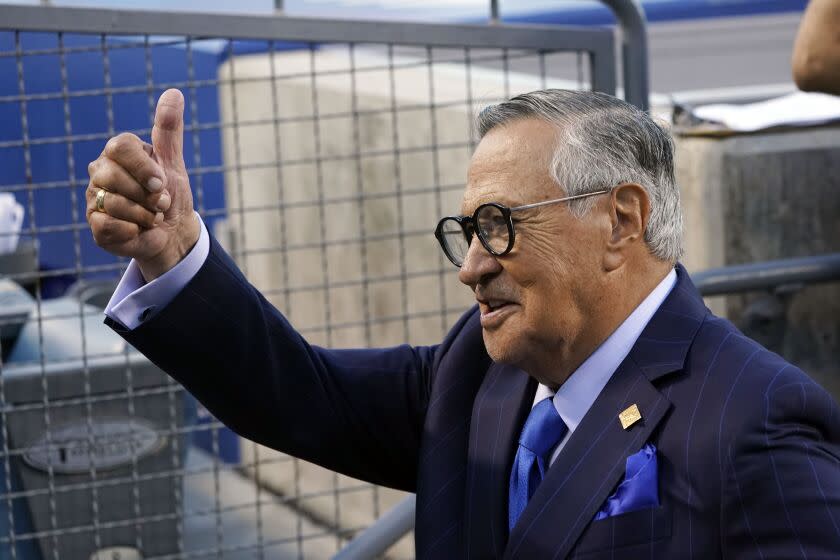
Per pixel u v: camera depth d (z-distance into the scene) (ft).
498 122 5.94
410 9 18.57
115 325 6.24
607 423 5.84
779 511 5.28
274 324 6.61
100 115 14.89
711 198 11.23
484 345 6.83
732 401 5.56
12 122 14.73
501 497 6.23
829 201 11.25
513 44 9.81
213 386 6.45
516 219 5.77
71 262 15.25
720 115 11.62
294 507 15.58
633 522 5.58
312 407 6.74
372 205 15.92
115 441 9.89
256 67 17.40
